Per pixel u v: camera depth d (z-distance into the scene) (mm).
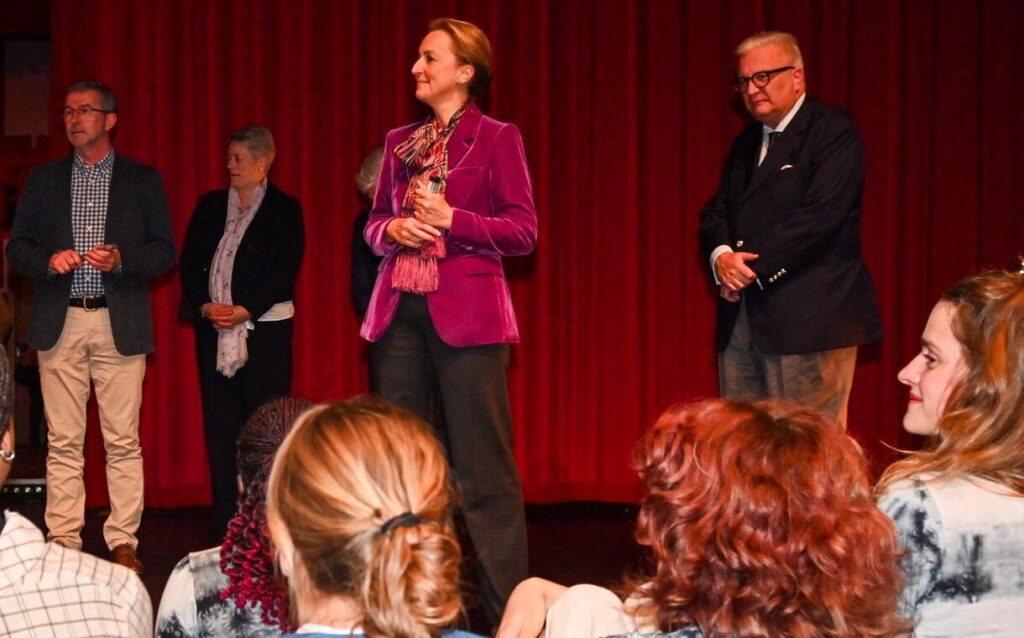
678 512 1190
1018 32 4988
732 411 1260
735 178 3684
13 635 1336
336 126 4969
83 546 4293
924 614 1464
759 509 1166
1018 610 1453
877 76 4984
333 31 4938
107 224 3990
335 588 1051
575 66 4980
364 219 4266
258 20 4906
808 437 1222
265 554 1522
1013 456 1505
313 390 5051
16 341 6277
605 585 3791
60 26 4828
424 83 2969
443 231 2832
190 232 4312
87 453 4871
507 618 1680
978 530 1457
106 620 1377
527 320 5055
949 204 5059
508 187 2916
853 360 3535
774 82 3482
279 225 4270
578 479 5117
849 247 3504
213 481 4254
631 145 4973
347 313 5043
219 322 4117
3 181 6484
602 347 5078
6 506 5129
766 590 1147
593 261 5035
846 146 3459
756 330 3488
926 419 1690
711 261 3604
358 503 1025
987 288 1596
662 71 4977
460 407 2912
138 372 4031
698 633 1193
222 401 4246
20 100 8586
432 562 1019
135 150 4902
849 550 1163
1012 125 5023
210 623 1651
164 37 4871
